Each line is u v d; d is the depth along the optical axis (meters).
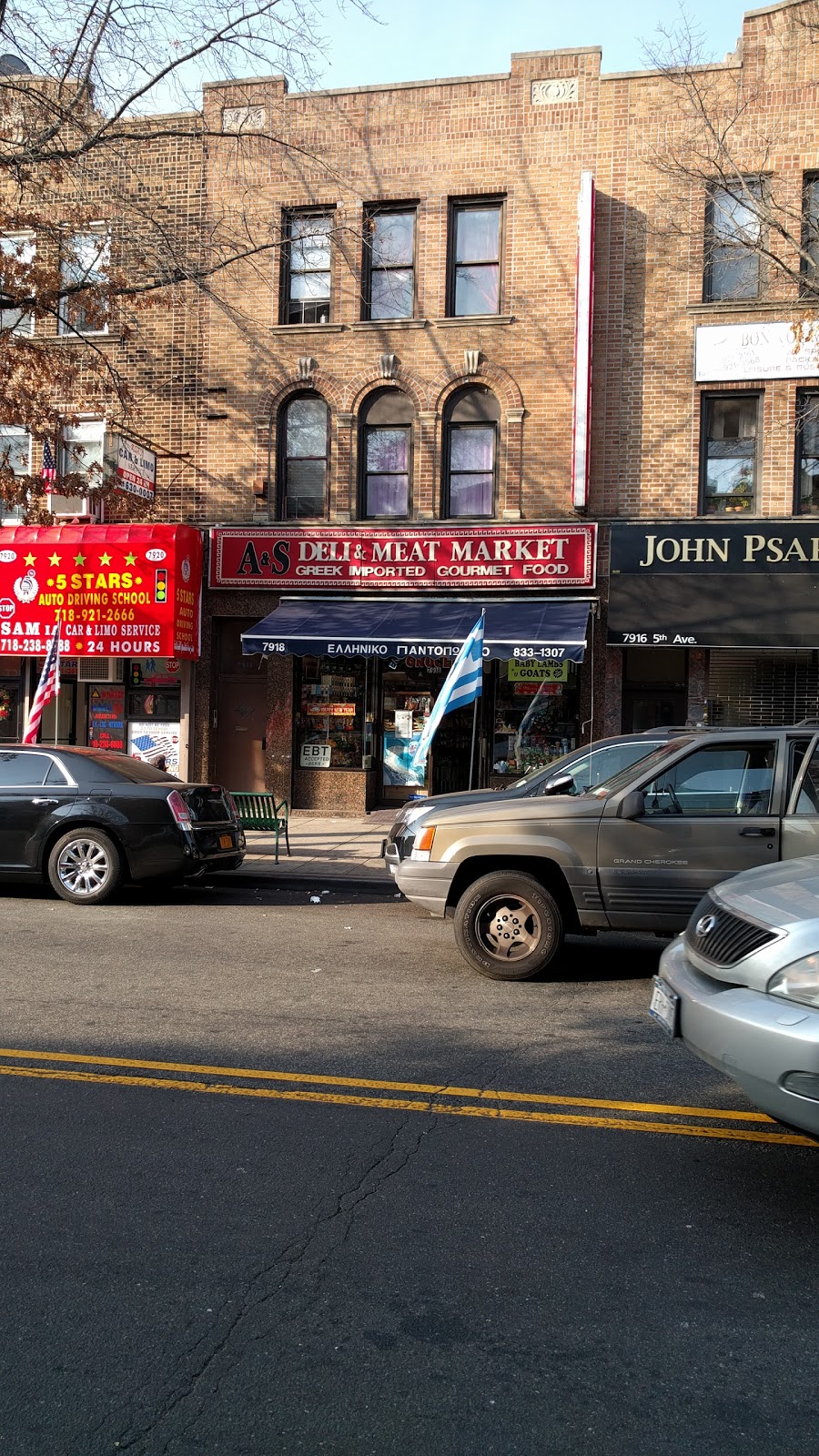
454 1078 5.01
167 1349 2.78
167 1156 4.03
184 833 9.60
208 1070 5.02
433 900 7.21
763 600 14.12
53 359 14.28
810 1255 3.37
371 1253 3.31
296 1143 4.18
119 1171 3.88
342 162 16.11
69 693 17.12
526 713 15.74
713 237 13.96
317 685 16.39
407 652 13.79
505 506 15.46
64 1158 3.99
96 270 14.38
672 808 6.94
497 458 15.70
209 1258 3.26
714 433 15.10
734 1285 3.17
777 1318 2.99
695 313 14.90
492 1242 3.40
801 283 12.13
